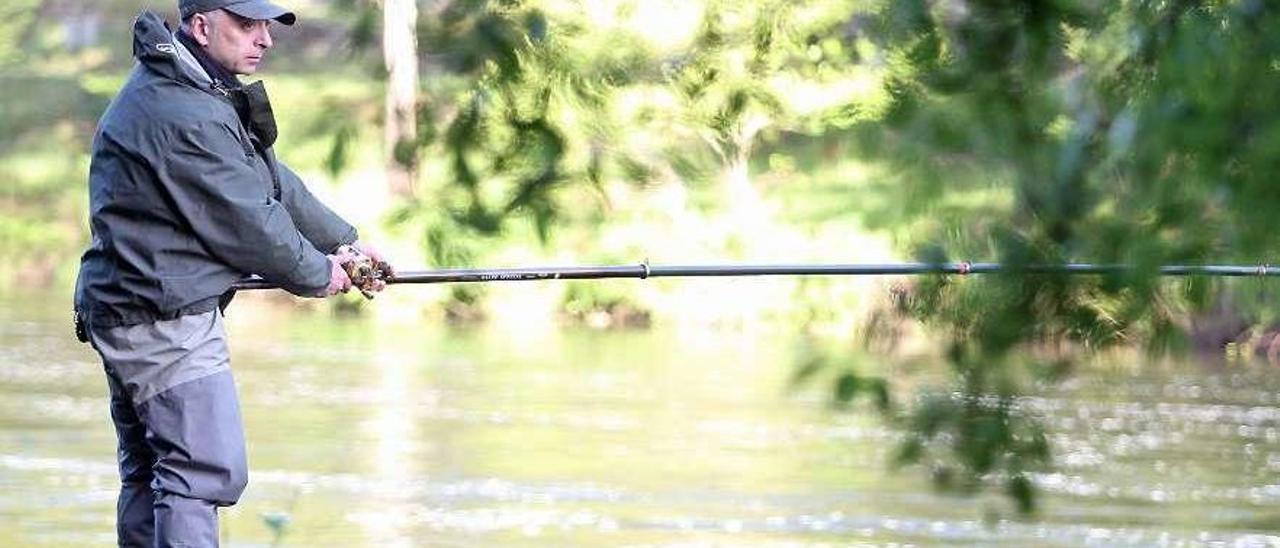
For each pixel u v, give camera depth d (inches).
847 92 260.2
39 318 1350.9
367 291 287.6
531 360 1166.3
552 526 608.1
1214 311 231.0
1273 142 182.2
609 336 1331.2
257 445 784.3
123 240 266.5
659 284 1390.3
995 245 197.3
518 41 223.5
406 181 255.3
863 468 749.9
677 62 243.9
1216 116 184.4
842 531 608.7
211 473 270.8
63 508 614.2
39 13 2105.1
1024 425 207.6
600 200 243.0
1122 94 195.0
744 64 247.1
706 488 694.5
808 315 1230.9
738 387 1035.9
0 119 1910.7
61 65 2022.6
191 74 266.2
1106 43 197.6
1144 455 800.3
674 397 986.7
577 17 229.0
